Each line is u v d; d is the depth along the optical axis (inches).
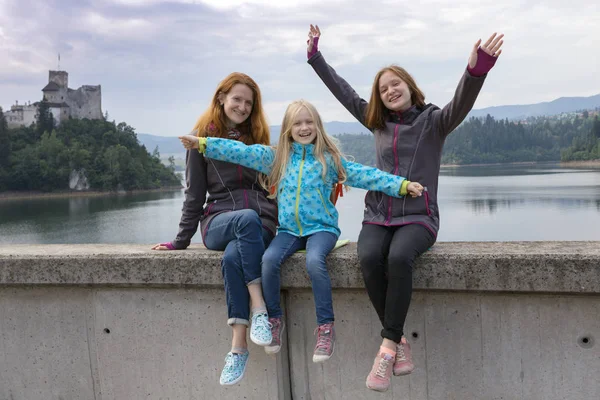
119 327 126.0
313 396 119.6
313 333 118.1
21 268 125.4
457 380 111.0
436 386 112.3
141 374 126.2
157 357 125.0
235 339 111.1
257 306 109.9
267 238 121.7
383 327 103.7
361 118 132.0
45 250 129.7
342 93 135.4
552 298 104.3
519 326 106.6
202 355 122.6
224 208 122.6
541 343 105.8
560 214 3410.4
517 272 101.0
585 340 103.8
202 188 125.1
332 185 120.3
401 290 101.2
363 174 114.8
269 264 109.7
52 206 5541.3
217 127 128.1
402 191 110.6
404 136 117.9
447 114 114.2
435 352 111.7
